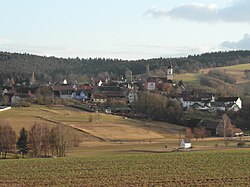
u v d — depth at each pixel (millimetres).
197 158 93750
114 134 165500
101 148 132750
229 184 67438
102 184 67125
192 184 67312
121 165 84750
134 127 183625
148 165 84500
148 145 143250
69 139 127500
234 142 154875
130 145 142875
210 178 71625
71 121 180750
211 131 187250
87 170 79188
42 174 75312
